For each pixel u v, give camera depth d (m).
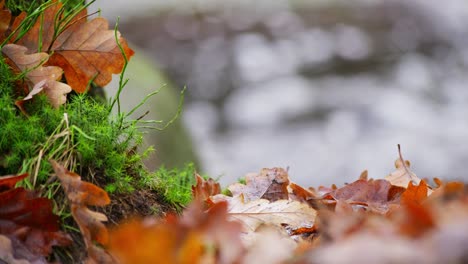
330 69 5.59
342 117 4.92
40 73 1.35
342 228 1.20
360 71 5.59
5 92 1.34
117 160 1.33
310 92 5.23
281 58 5.70
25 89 1.35
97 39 1.40
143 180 1.36
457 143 4.59
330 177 4.38
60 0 1.41
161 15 6.37
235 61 5.73
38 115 1.33
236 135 4.89
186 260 1.16
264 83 5.46
